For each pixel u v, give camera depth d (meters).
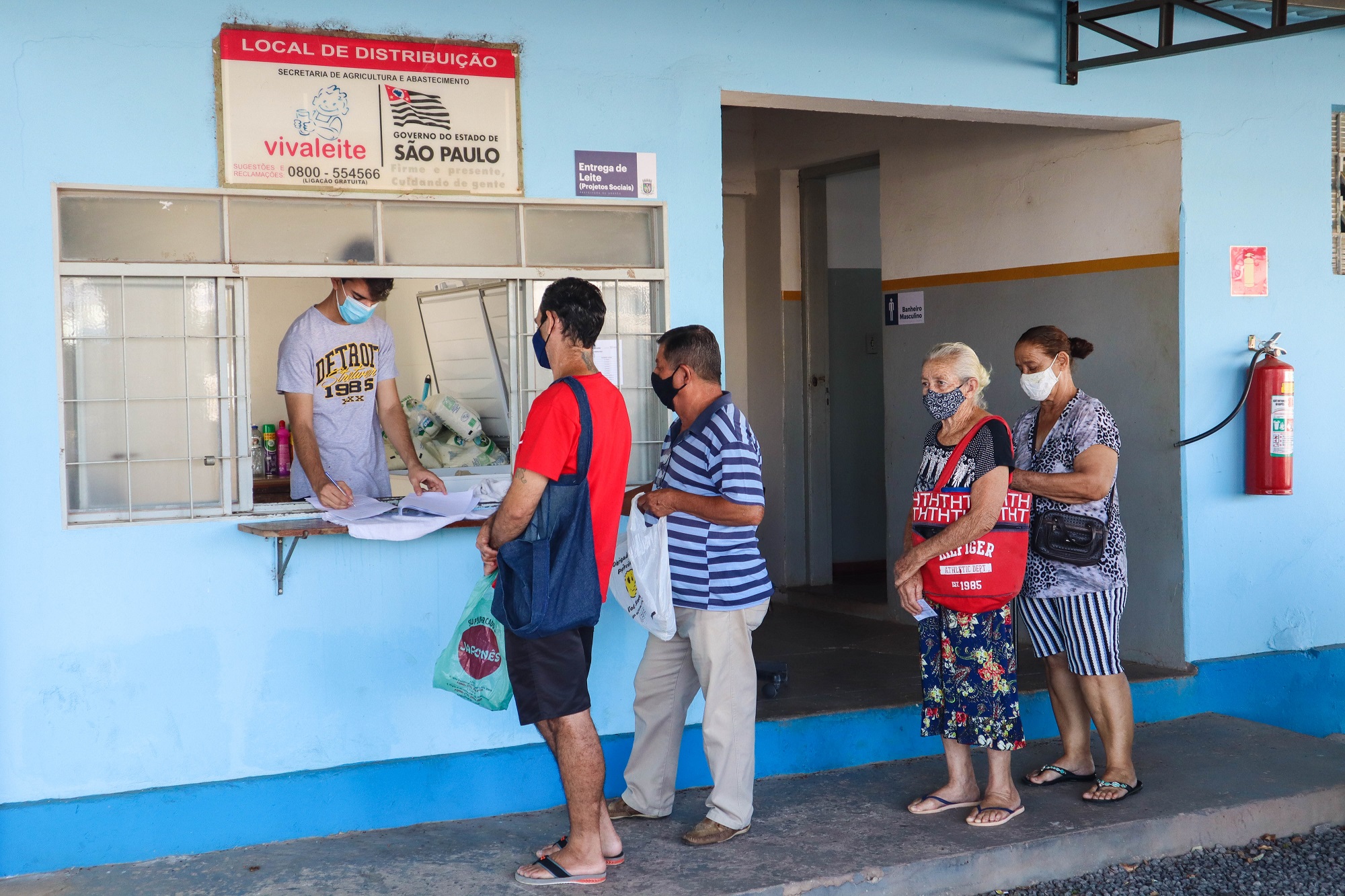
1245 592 5.52
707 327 4.46
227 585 3.82
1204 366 5.38
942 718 4.06
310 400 4.02
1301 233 5.61
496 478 4.47
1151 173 5.42
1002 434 3.82
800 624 6.74
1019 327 6.02
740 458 3.60
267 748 3.89
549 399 3.38
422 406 5.16
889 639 6.27
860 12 4.68
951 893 3.70
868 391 7.82
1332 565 5.73
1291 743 4.94
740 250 7.64
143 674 3.74
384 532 3.65
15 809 3.58
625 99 4.30
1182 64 5.32
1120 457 5.63
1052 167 5.83
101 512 3.74
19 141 3.57
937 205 6.45
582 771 3.44
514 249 4.21
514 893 3.43
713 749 3.80
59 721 3.66
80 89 3.62
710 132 4.44
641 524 3.69
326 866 3.64
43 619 3.64
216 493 3.85
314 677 3.94
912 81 4.79
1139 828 4.02
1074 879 3.89
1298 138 5.59
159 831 3.71
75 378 3.71
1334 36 5.66
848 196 7.62
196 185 3.75
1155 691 5.26
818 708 4.74
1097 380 5.71
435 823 4.03
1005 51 4.96
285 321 6.36
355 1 3.91
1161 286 5.40
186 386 3.82
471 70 4.07
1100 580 4.19
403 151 3.99
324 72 3.88
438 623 4.09
